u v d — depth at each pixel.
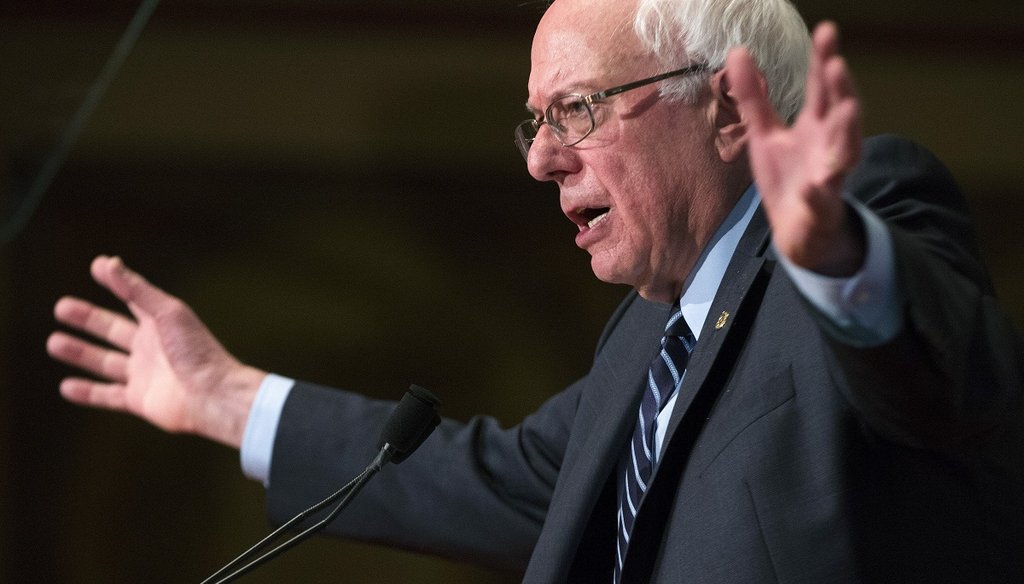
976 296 4.83
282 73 24.16
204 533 24.31
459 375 26.08
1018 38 23.98
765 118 4.20
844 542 5.25
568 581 6.61
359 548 24.55
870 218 4.44
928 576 5.23
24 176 12.40
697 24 6.21
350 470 8.21
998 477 5.51
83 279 23.91
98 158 23.95
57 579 23.64
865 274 4.36
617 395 6.76
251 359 25.41
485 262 26.11
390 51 24.22
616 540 6.59
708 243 6.32
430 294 26.02
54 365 23.59
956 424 4.64
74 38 12.18
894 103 24.25
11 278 23.42
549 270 26.23
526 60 24.39
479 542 8.04
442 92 24.53
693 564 5.53
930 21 23.89
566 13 6.43
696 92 6.21
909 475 5.34
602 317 26.28
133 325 8.67
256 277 25.42
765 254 6.05
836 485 5.31
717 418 5.74
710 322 6.00
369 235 25.72
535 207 26.02
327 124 24.48
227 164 24.56
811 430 5.44
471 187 25.77
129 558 24.02
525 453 8.04
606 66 6.24
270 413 8.41
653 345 6.83
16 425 23.44
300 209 25.39
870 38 24.05
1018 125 24.20
